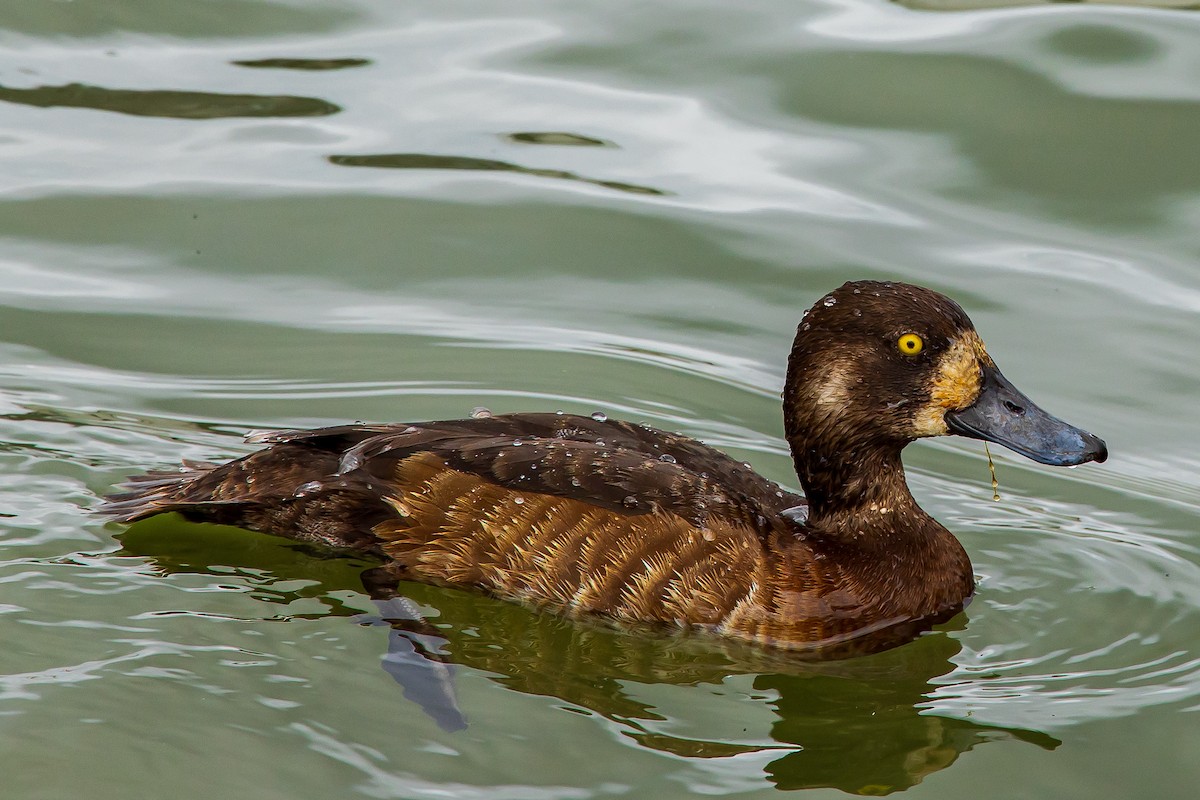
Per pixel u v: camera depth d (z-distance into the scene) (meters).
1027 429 9.01
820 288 12.63
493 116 14.52
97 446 10.44
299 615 8.71
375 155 14.09
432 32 15.85
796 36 15.68
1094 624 9.22
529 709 8.09
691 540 8.83
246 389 11.39
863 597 9.01
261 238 13.16
